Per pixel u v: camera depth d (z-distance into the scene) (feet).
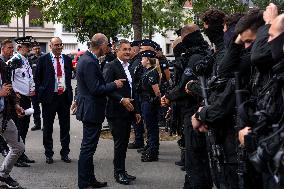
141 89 26.37
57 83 26.40
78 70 20.54
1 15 41.04
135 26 35.78
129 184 22.17
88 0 39.45
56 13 42.24
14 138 20.92
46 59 26.58
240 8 38.47
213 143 13.69
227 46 14.05
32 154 28.94
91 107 20.38
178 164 25.77
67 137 27.07
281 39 10.85
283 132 10.29
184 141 17.85
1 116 20.45
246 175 12.25
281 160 10.00
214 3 38.34
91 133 20.65
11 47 25.27
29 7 41.22
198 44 17.40
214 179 14.11
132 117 22.13
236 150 13.10
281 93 10.80
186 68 17.08
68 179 23.31
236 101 12.62
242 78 12.94
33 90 28.22
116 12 39.58
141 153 28.68
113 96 21.33
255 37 12.59
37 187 21.91
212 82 13.85
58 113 26.86
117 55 22.40
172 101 17.61
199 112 13.93
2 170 21.33
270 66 11.56
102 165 25.98
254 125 11.27
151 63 26.07
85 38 46.37
